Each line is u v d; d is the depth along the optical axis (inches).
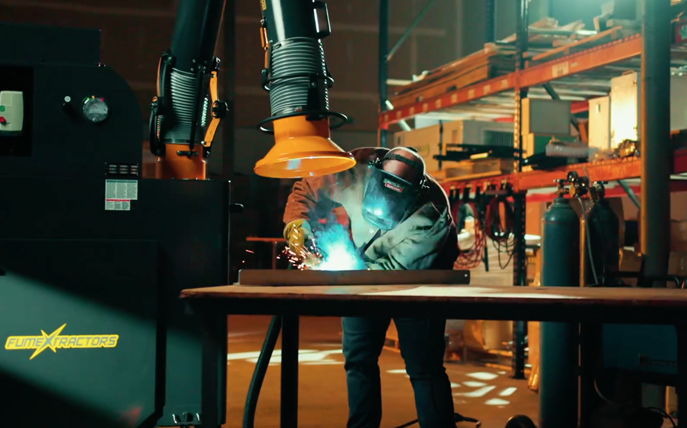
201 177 103.0
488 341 197.5
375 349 106.3
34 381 83.7
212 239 90.2
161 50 443.8
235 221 430.0
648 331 103.3
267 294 63.9
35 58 89.2
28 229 85.9
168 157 101.2
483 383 175.0
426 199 102.3
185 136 101.2
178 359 88.7
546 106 186.4
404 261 104.9
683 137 135.0
